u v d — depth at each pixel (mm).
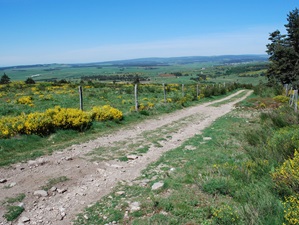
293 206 3816
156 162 7691
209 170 6477
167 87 43125
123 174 6840
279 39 44656
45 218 4715
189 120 15117
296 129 8273
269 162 6113
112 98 29297
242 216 4113
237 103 22781
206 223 4285
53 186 5992
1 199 5328
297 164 4828
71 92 34781
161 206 4953
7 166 7246
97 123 12797
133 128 12883
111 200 5348
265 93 29469
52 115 11117
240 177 5723
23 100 23609
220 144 9242
